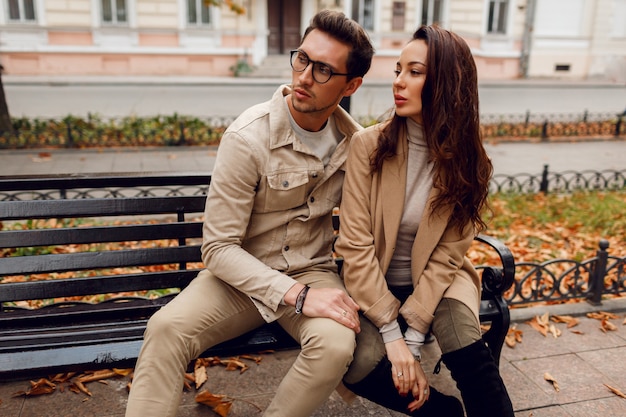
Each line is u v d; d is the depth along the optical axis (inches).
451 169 82.6
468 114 81.4
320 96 78.9
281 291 77.6
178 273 99.0
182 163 320.2
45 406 98.0
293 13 816.9
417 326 82.4
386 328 80.7
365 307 81.7
